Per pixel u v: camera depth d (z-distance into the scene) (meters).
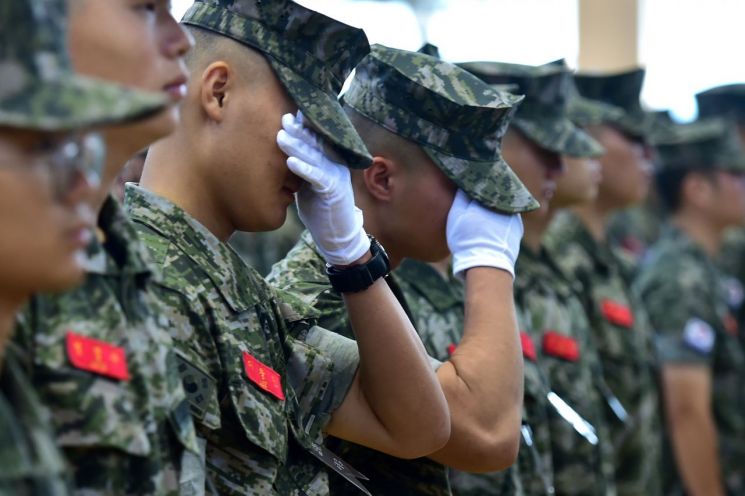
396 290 3.33
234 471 2.65
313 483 2.90
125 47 2.29
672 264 6.88
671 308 6.73
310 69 2.84
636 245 8.87
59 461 1.95
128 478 2.23
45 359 2.14
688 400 6.61
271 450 2.66
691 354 6.62
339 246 2.92
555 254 5.67
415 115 3.49
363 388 3.03
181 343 2.57
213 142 2.80
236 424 2.64
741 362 7.03
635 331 5.90
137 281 2.37
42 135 1.86
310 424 2.96
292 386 2.95
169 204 2.73
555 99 4.73
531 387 4.45
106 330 2.24
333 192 2.86
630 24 10.12
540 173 4.71
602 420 5.38
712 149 7.36
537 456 4.27
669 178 7.47
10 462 1.84
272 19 2.82
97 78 2.27
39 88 1.80
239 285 2.76
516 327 3.46
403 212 3.53
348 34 2.87
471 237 3.48
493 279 3.46
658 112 7.72
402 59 3.52
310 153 2.82
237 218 2.85
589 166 5.18
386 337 2.97
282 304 3.00
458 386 3.30
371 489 3.37
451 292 4.01
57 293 2.18
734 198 7.40
